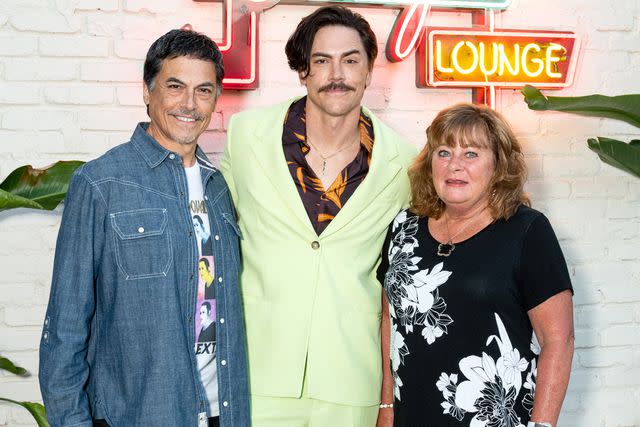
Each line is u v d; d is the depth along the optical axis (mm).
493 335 1552
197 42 1579
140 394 1511
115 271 1514
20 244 2289
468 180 1605
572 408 2648
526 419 1549
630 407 2682
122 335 1514
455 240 1642
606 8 2613
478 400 1549
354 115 1853
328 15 1802
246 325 1826
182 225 1572
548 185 2602
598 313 2656
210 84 1589
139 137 1593
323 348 1770
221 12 2346
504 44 2447
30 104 2270
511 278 1552
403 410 1670
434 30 2398
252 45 2279
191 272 1565
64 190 2047
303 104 1939
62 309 1479
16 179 2023
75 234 1500
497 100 2541
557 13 2576
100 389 1533
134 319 1512
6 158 2264
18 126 2266
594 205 2637
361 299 1809
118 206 1516
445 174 1625
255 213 1847
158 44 1571
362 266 1825
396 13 2459
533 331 1611
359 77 1813
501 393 1542
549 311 1529
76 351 1479
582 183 2625
